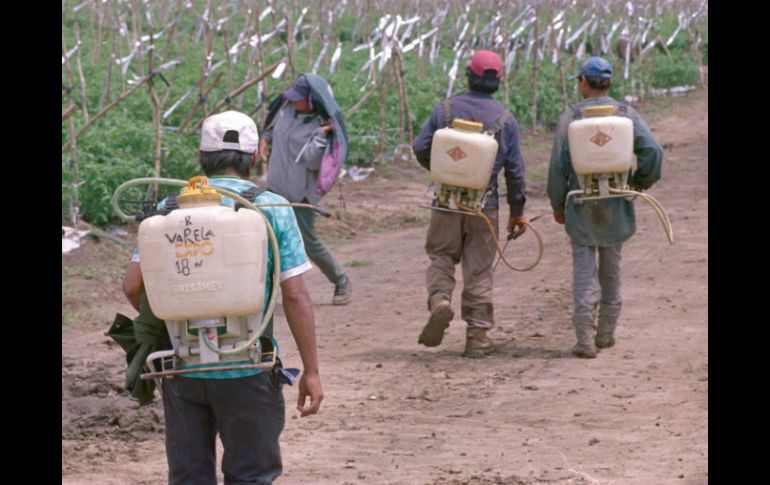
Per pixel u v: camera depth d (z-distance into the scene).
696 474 9.42
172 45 42.12
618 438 10.66
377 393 12.59
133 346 7.40
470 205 13.67
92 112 27.81
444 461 10.01
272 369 7.00
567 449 10.32
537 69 39.34
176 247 6.70
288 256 7.07
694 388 12.41
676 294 17.47
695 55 51.09
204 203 6.82
